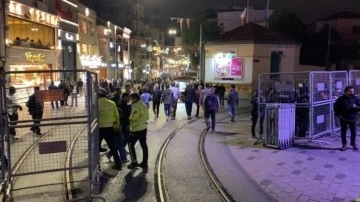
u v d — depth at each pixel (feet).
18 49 81.61
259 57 101.50
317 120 40.78
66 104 30.09
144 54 275.59
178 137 44.80
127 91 37.06
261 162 32.09
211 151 36.78
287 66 105.70
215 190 24.93
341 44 160.45
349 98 35.68
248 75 102.12
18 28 85.10
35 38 94.48
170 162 32.48
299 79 41.60
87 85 22.97
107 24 176.55
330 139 41.55
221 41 106.52
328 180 26.63
